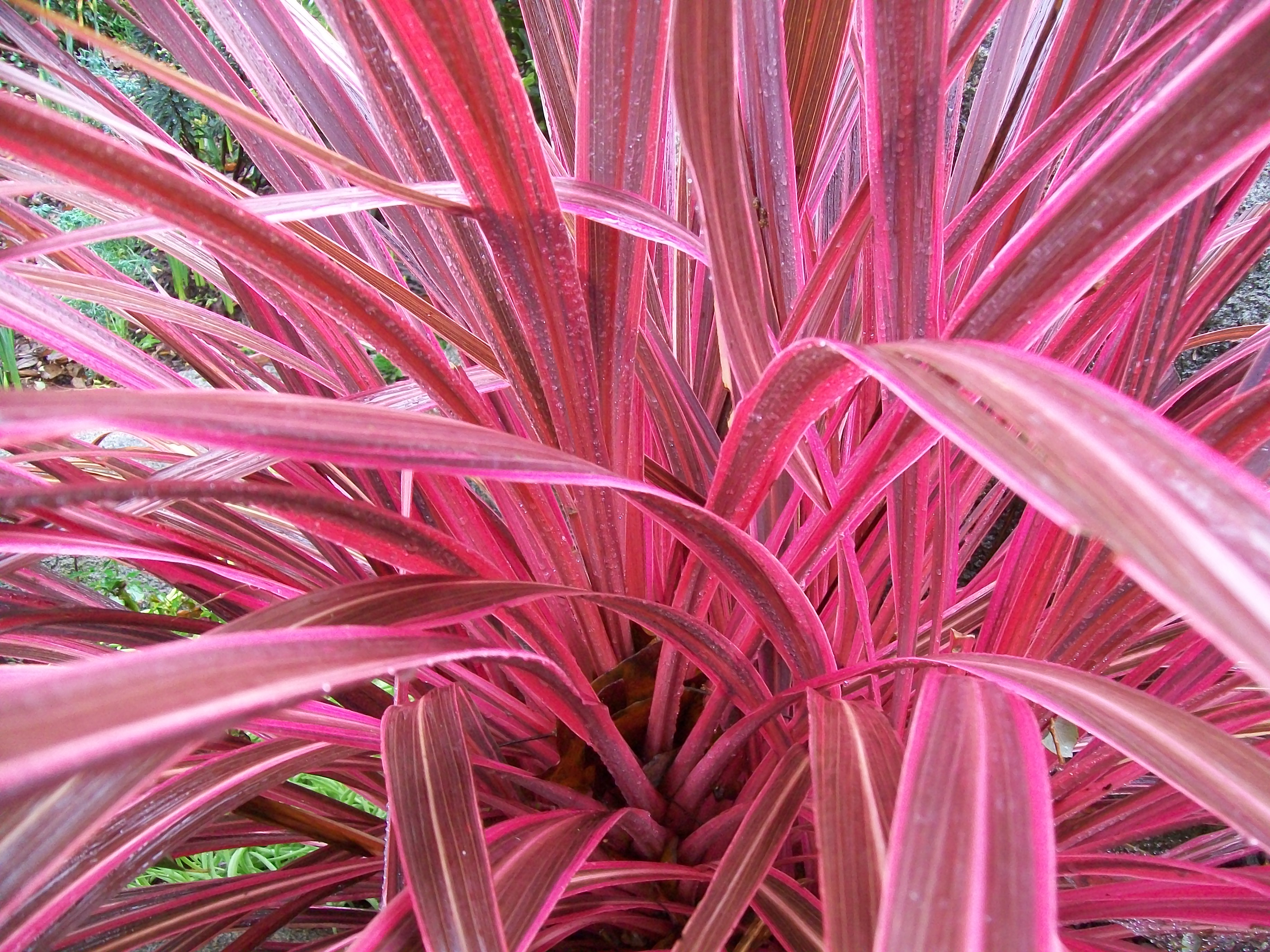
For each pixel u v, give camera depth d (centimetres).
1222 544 14
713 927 36
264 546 65
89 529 46
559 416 43
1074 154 65
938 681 30
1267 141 26
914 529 45
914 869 23
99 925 52
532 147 32
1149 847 77
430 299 73
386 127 42
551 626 54
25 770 13
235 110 26
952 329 33
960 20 43
